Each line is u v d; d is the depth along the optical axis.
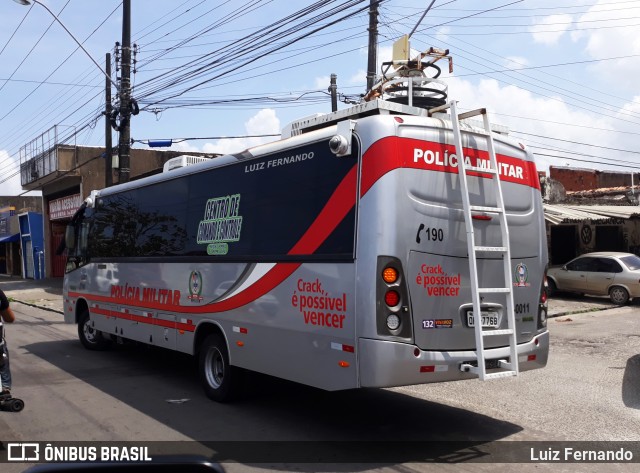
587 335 12.59
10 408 6.18
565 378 8.66
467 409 7.04
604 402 7.34
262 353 6.39
